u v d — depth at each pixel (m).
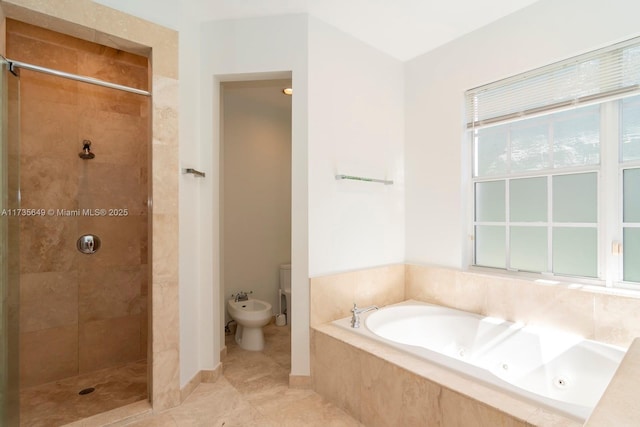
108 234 2.52
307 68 2.26
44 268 2.28
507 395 1.35
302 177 2.27
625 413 0.73
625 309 1.79
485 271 2.57
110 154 2.52
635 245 1.92
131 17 1.85
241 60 2.29
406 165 3.02
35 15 1.63
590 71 2.00
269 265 3.82
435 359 1.64
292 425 1.81
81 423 1.78
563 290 2.02
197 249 2.25
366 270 2.61
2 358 1.57
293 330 2.25
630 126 1.94
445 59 2.70
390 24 2.42
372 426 1.77
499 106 2.43
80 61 2.39
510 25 2.30
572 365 1.85
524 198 2.39
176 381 1.99
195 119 2.24
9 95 1.62
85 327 2.43
